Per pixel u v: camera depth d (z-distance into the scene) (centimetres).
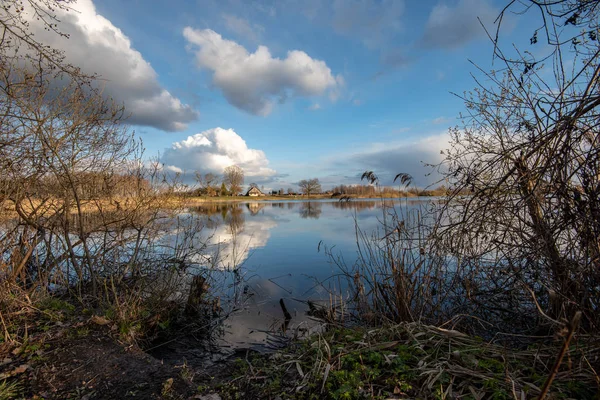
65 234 531
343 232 1448
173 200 669
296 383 299
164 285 558
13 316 423
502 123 421
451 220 434
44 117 462
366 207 3222
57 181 523
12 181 457
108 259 621
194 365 386
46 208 526
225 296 672
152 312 491
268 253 1066
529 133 380
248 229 1661
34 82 439
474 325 431
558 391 241
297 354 368
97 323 429
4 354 341
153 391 298
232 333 501
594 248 285
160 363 358
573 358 270
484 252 403
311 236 1394
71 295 565
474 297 432
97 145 545
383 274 512
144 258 612
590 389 237
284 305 609
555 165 291
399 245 496
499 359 302
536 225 337
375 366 296
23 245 495
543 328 375
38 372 316
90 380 311
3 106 418
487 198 371
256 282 760
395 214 542
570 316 285
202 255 811
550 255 319
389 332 375
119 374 324
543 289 391
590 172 289
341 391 262
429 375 272
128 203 614
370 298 566
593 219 281
